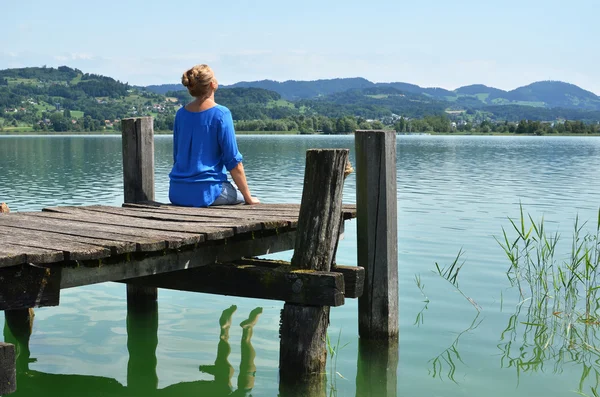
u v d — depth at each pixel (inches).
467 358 211.6
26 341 228.7
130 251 159.3
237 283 191.2
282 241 220.1
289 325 184.7
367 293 217.9
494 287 295.6
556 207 590.6
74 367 205.8
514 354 215.0
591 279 306.8
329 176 186.5
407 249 382.9
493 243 403.5
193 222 200.8
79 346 224.1
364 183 215.2
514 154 1820.9
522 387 189.0
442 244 399.5
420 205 606.5
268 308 272.4
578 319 249.6
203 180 245.3
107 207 242.8
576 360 210.8
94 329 241.9
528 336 231.6
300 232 189.6
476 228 464.4
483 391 186.4
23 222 200.7
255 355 216.7
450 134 7071.9
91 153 1839.3
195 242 173.5
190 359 212.8
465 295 282.4
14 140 3772.1
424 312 258.2
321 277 179.9
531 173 1053.2
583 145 2792.8
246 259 205.3
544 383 192.2
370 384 191.2
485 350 218.7
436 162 1398.9
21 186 788.0
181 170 249.4
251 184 805.2
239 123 6653.5
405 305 267.4
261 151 1916.8
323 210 187.5
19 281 141.6
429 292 286.7
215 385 192.4
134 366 207.0
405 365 205.5
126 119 261.1
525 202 630.5
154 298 263.6
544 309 262.2
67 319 253.6
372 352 216.1
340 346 221.1
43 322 249.9
